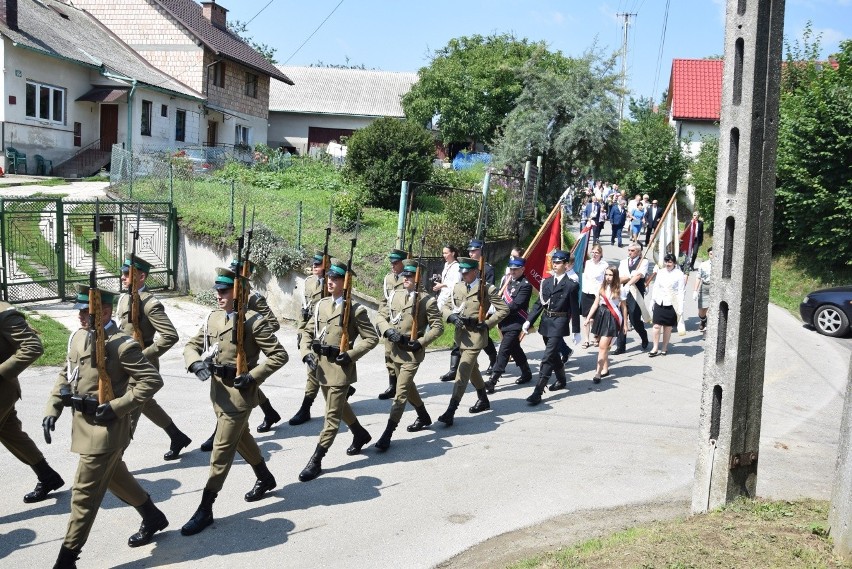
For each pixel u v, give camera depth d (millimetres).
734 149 5805
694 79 38812
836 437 8688
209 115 33750
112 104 27797
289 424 8664
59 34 27266
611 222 26656
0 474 6863
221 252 15414
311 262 14133
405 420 8977
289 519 6188
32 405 8820
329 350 7055
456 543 5840
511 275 10266
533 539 5934
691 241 20641
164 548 5625
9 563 5281
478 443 8180
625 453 7945
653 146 34656
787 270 21891
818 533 5242
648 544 5176
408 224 14516
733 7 5703
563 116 20812
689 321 16094
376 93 48156
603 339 10758
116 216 15805
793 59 27594
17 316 5934
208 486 5953
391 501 6605
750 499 6055
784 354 13344
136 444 7773
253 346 6238
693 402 9930
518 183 19859
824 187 19797
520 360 10805
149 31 32406
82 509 5094
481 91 40844
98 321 5211
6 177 22797
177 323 13586
